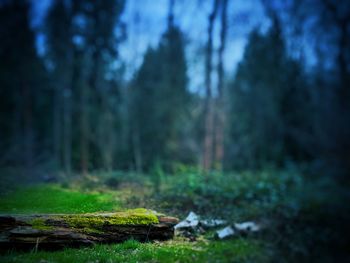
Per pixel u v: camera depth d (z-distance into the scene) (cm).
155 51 2427
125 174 1150
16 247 433
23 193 671
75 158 1817
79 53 2322
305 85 1727
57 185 859
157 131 2242
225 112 2691
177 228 579
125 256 443
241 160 2309
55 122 2428
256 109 2345
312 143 1385
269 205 820
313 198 889
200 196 822
